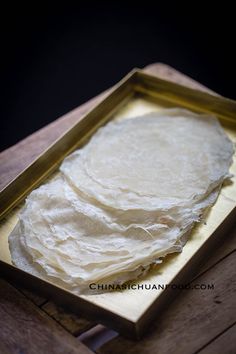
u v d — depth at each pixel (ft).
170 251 2.08
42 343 1.92
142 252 2.06
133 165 2.46
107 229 2.17
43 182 2.46
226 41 4.57
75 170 2.44
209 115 2.71
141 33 4.69
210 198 2.30
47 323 1.98
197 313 1.99
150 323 1.96
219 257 2.18
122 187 2.32
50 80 4.50
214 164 2.45
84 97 4.40
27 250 2.12
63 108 4.35
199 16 4.69
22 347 1.92
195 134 2.62
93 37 4.70
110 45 4.66
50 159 2.48
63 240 2.14
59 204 2.27
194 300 2.03
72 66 4.57
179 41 4.62
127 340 1.93
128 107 2.86
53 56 4.61
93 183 2.36
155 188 2.33
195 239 2.15
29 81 4.50
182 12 4.74
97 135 2.64
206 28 4.63
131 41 4.66
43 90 4.45
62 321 1.99
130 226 2.16
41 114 4.33
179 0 4.78
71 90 4.44
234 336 1.91
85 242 2.14
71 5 4.80
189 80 3.04
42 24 4.75
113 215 2.22
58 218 2.22
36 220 2.22
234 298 2.02
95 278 2.00
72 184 2.36
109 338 1.94
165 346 1.90
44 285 1.99
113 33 4.72
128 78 2.84
